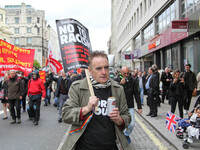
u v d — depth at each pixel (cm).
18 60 873
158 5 1812
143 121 737
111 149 198
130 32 3362
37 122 721
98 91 208
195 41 1228
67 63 323
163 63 1808
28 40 8206
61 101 765
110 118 192
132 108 474
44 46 8675
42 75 1120
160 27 1888
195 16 1062
